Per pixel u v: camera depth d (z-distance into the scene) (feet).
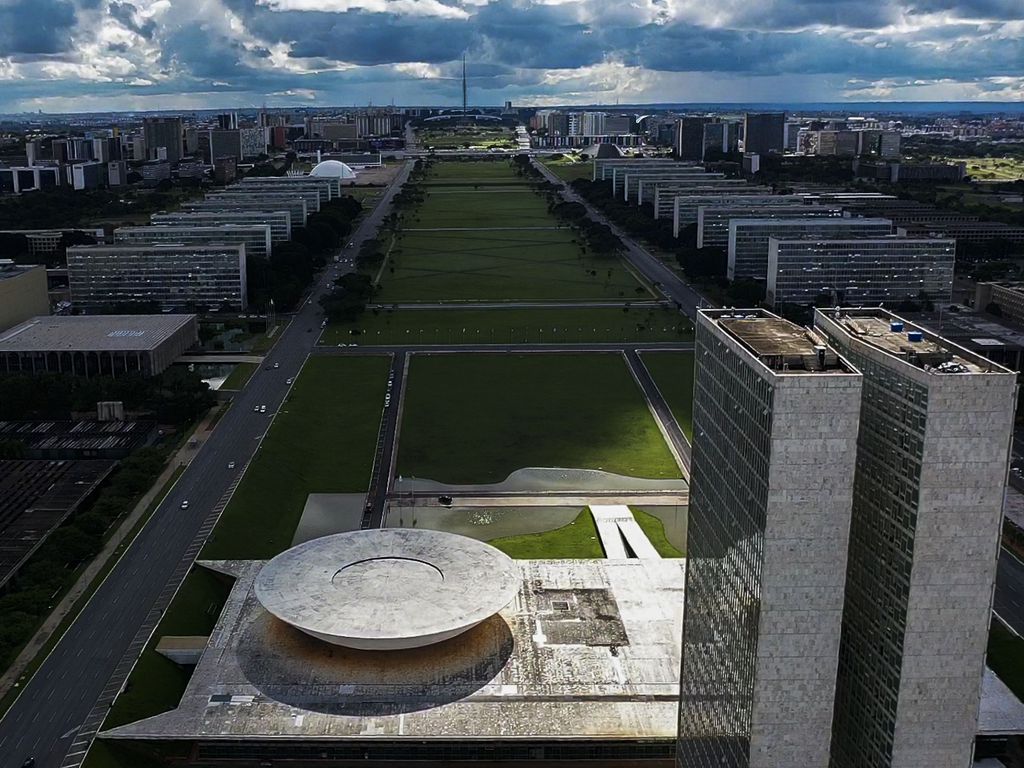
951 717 652.48
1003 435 599.16
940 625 631.97
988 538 617.21
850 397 609.01
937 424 596.70
